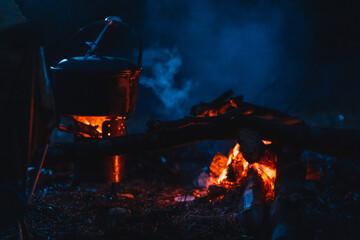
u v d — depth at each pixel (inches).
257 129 128.2
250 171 134.9
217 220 124.0
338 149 128.9
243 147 123.2
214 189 145.4
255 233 115.7
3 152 91.6
